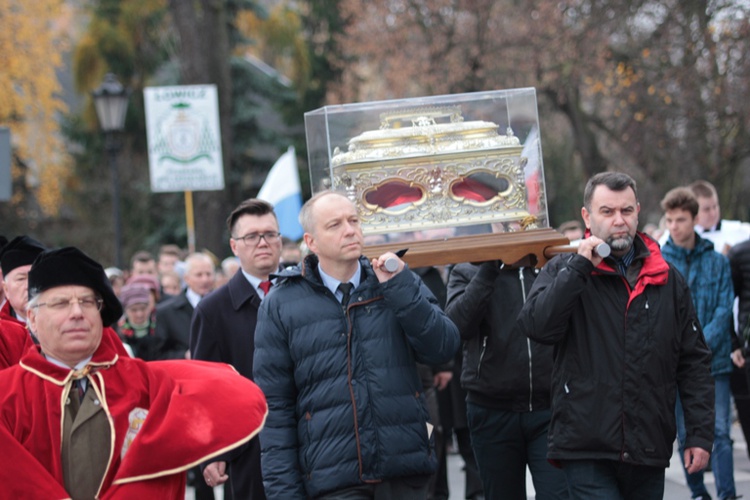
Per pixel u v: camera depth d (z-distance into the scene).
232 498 7.59
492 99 6.84
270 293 6.14
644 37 28.44
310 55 39.28
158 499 4.29
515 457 7.64
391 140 6.64
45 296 4.43
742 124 26.11
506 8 32.81
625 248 6.14
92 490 4.35
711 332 9.94
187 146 18.31
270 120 45.03
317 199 5.99
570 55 29.02
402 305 5.81
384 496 5.88
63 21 42.56
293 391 6.05
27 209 44.00
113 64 36.19
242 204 7.86
